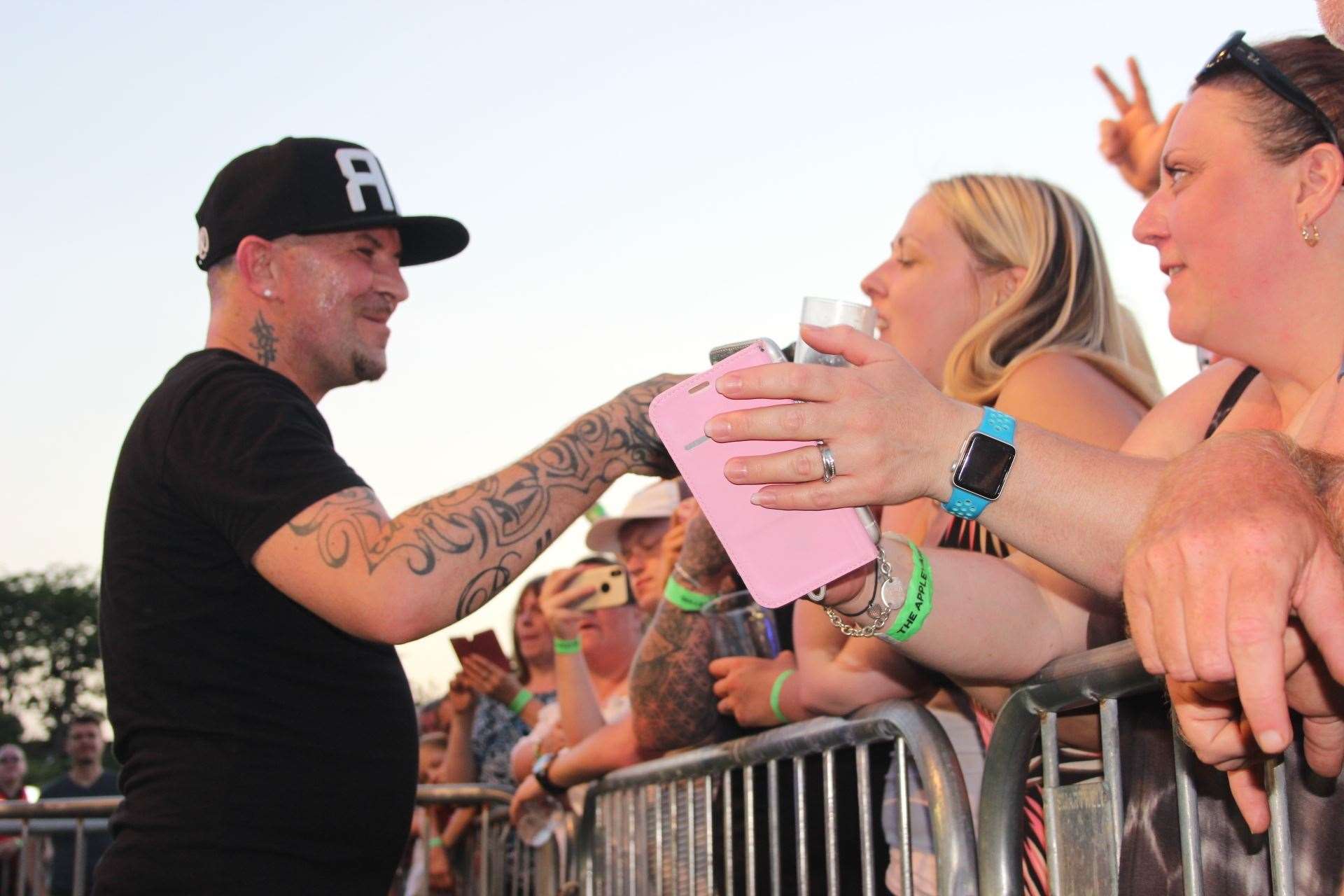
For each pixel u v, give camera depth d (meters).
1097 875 1.48
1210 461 0.95
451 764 4.94
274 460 2.09
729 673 2.53
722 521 1.36
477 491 2.05
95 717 8.54
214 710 2.13
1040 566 1.71
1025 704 1.63
